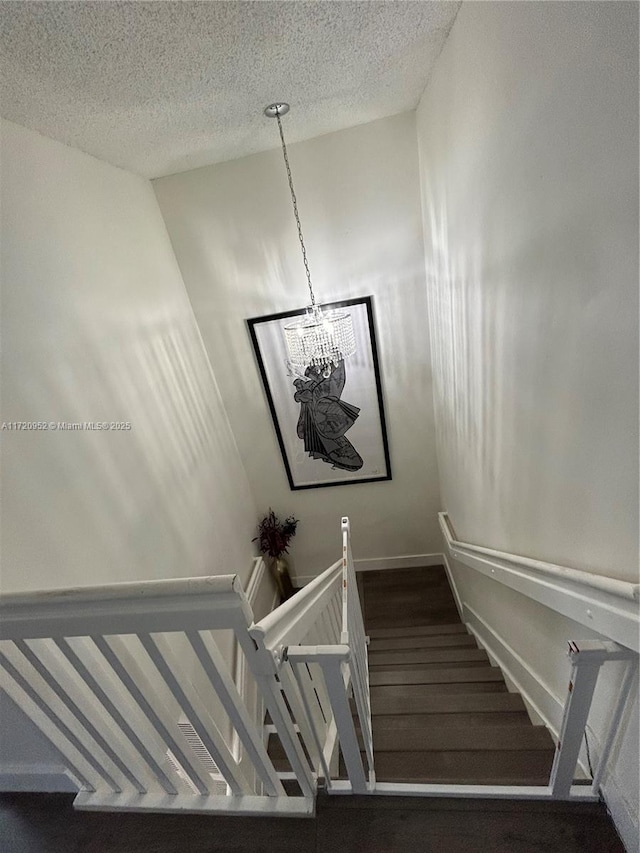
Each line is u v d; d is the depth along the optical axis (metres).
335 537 3.93
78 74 1.29
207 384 2.98
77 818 1.20
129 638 1.41
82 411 1.50
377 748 1.49
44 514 1.22
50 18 1.06
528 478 1.38
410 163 2.45
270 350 3.05
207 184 2.58
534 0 0.88
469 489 2.33
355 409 3.28
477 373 1.82
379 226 2.64
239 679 2.29
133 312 2.06
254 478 3.61
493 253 1.37
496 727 1.50
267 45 1.38
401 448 3.45
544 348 1.11
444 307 2.31
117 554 1.51
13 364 1.23
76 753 1.17
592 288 0.84
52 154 1.60
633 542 0.82
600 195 0.75
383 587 3.86
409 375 3.14
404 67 1.73
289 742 1.02
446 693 2.01
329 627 1.61
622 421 0.80
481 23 1.20
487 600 2.33
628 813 0.96
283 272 2.80
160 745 1.38
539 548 1.34
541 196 0.98
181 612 0.84
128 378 1.89
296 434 3.39
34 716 1.07
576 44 0.76
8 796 1.28
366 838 1.08
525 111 1.00
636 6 0.59
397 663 2.45
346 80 1.76
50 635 0.90
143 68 1.35
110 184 2.03
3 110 1.35
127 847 1.13
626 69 0.63
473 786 1.13
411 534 3.88
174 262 2.74
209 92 1.61
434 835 1.07
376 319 2.94
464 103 1.44
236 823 1.14
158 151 2.08
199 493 2.42
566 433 1.06
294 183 2.55
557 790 1.07
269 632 0.90
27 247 1.38
